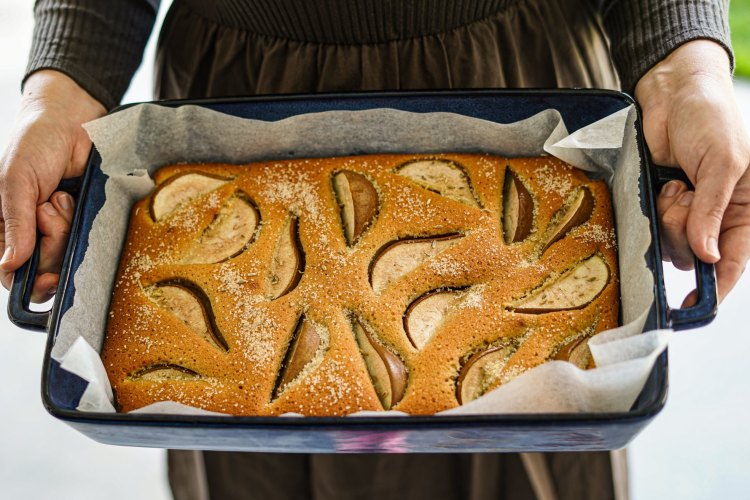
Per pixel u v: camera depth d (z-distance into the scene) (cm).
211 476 86
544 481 78
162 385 61
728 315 111
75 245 61
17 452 105
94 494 103
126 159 67
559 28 70
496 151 68
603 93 64
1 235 65
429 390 60
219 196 68
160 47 73
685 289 112
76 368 57
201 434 54
